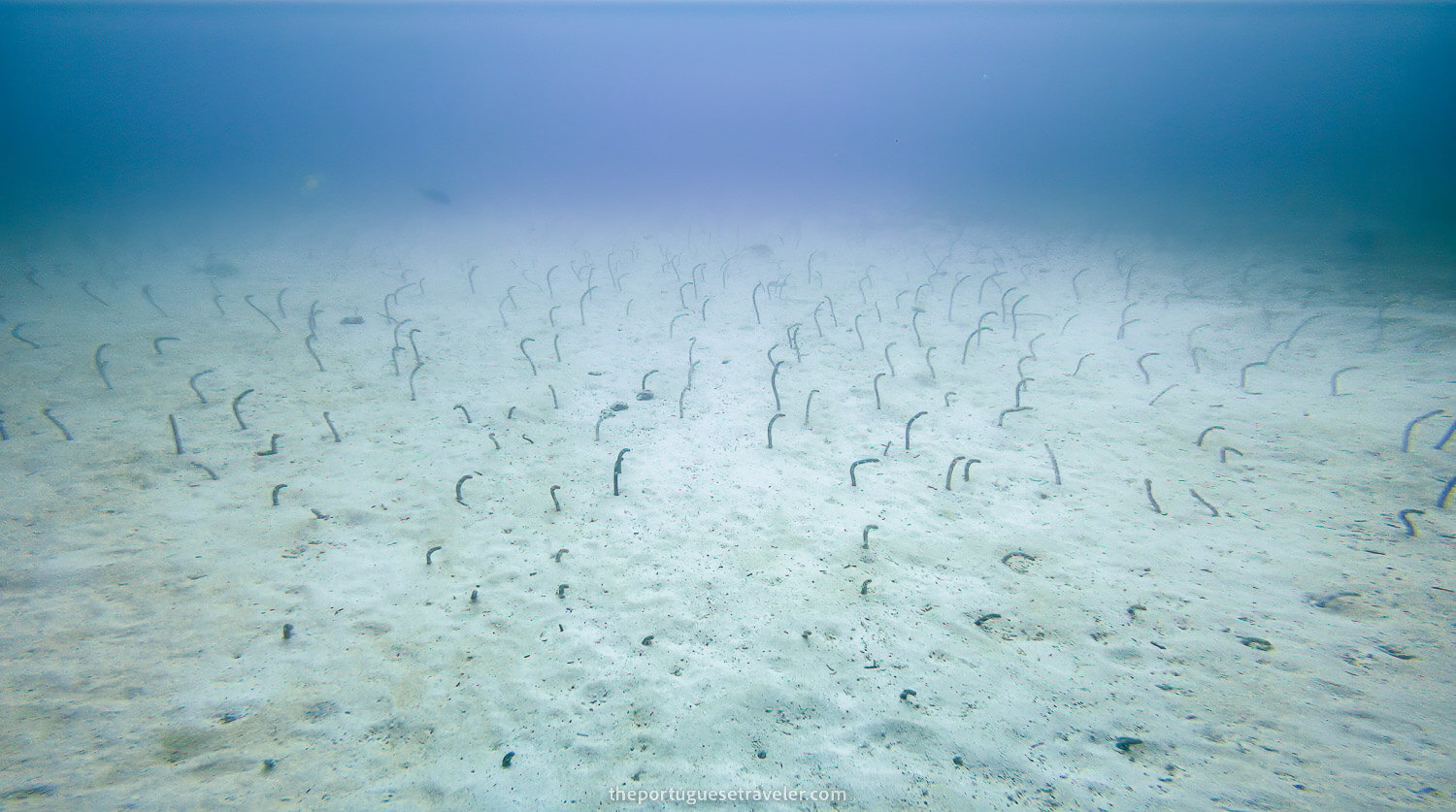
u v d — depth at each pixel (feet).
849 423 23.85
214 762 9.80
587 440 22.56
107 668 11.61
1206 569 14.55
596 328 37.37
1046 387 26.66
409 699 11.23
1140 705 10.84
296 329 35.35
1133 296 40.65
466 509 17.87
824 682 11.69
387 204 107.55
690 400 26.43
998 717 10.76
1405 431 20.15
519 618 13.50
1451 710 10.14
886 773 9.73
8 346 29.35
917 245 64.59
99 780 9.34
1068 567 15.02
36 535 15.52
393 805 9.18
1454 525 15.16
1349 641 11.93
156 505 17.21
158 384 25.99
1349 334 29.86
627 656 12.42
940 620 13.33
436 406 25.29
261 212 92.48
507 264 58.03
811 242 69.00
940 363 30.19
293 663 12.01
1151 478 18.97
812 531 16.94
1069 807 9.00
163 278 46.88
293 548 15.72
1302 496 17.25
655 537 16.66
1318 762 9.46
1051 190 103.19
